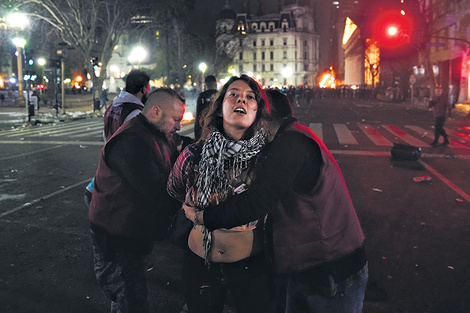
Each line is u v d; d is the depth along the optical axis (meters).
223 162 1.87
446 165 9.30
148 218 2.54
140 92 3.42
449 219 5.57
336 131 16.17
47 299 3.51
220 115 1.97
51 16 30.39
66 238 4.88
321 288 1.90
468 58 30.06
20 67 35.41
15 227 5.25
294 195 1.86
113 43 30.80
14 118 23.86
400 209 6.04
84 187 7.30
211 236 2.05
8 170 8.78
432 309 3.34
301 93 58.69
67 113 27.88
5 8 25.31
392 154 10.12
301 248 1.89
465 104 28.55
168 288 3.72
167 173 2.63
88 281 3.83
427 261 4.25
